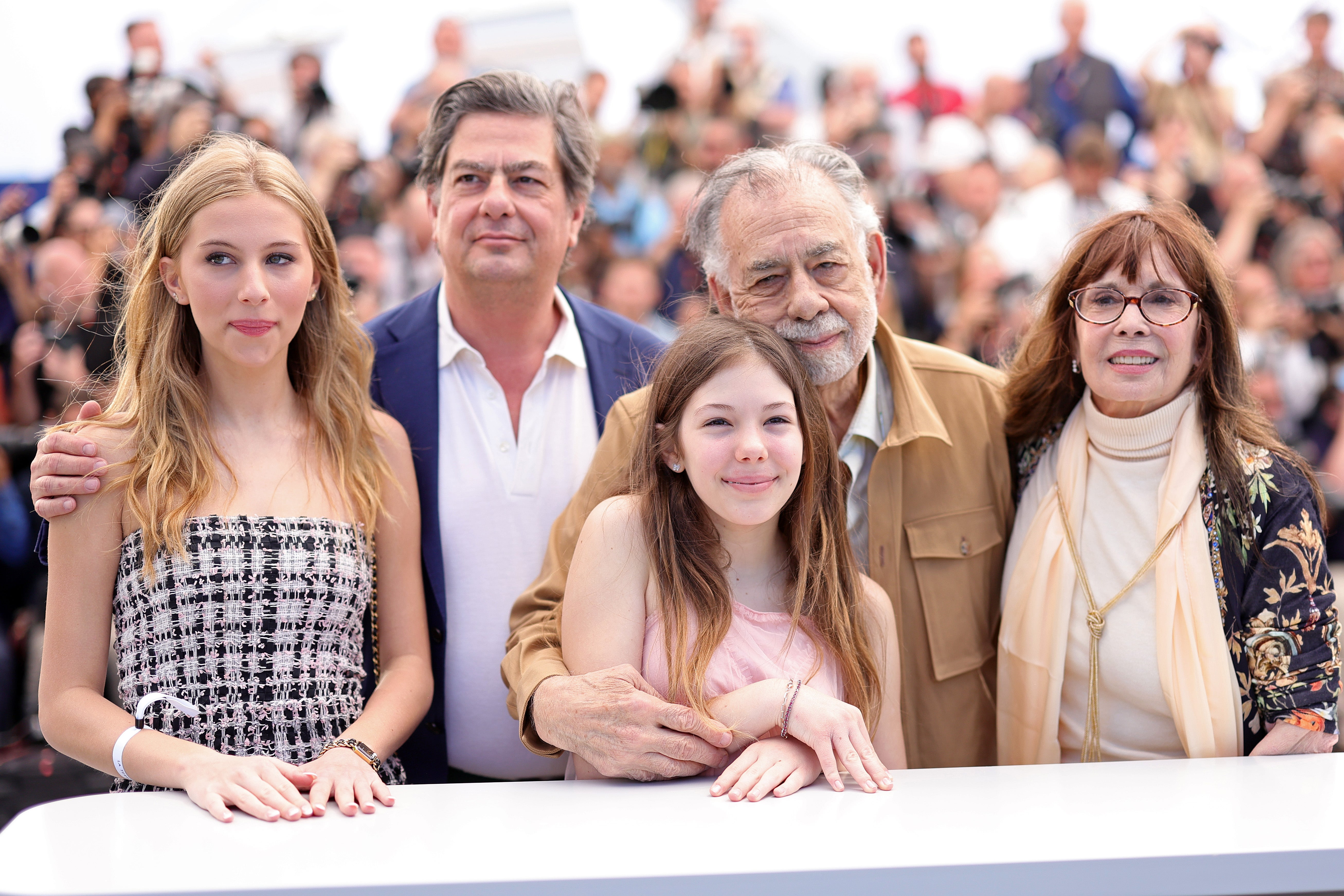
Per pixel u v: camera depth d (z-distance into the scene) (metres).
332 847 1.20
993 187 5.77
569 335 2.28
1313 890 1.18
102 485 1.60
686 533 1.62
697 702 1.51
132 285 1.77
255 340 1.62
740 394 1.55
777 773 1.40
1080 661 1.77
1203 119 5.98
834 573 1.63
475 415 2.17
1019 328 2.43
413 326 2.26
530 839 1.23
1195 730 1.66
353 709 1.68
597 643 1.59
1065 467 1.85
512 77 2.16
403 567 1.84
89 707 1.54
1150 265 1.71
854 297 1.77
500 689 2.08
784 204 1.75
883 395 1.95
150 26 5.67
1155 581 1.72
